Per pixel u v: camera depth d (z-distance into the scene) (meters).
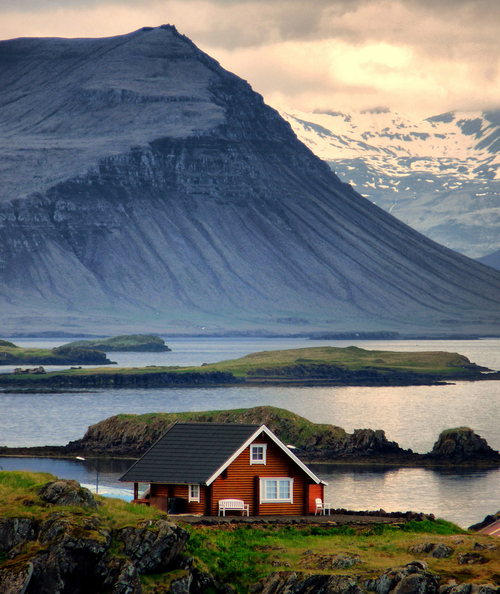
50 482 113.31
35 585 100.50
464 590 107.38
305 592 110.19
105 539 104.62
